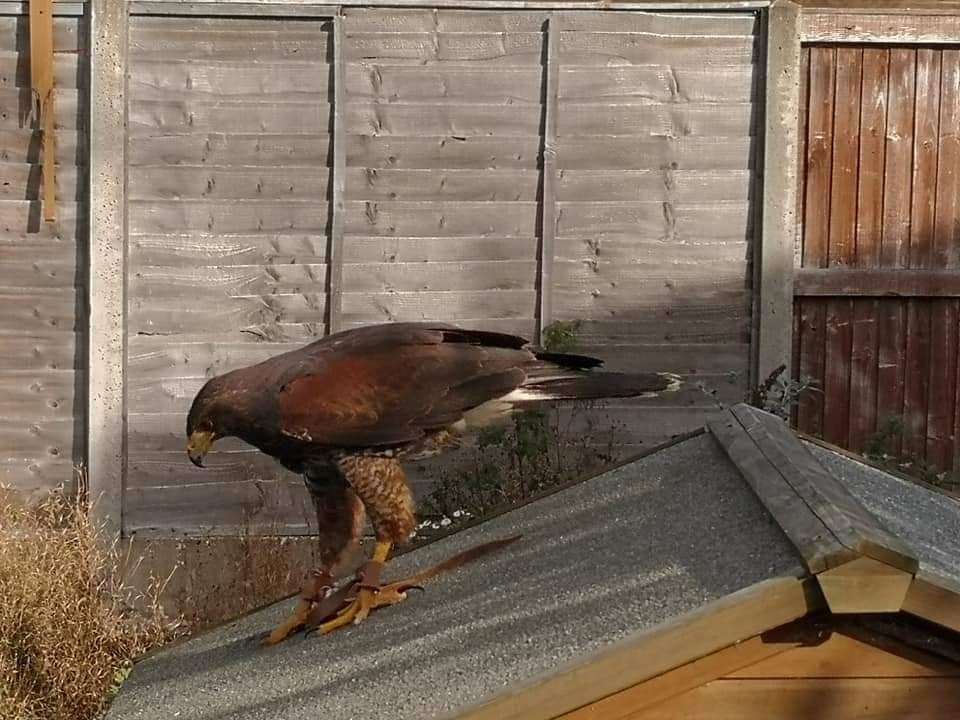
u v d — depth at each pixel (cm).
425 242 716
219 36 702
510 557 363
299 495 710
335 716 276
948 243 736
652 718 246
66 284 702
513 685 243
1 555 595
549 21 711
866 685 246
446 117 712
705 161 721
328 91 707
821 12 717
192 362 709
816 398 736
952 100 732
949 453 743
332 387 382
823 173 732
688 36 716
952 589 232
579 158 718
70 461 706
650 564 288
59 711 554
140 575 692
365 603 373
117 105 693
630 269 723
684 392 727
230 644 392
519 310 722
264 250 711
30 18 683
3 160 696
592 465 709
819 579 233
